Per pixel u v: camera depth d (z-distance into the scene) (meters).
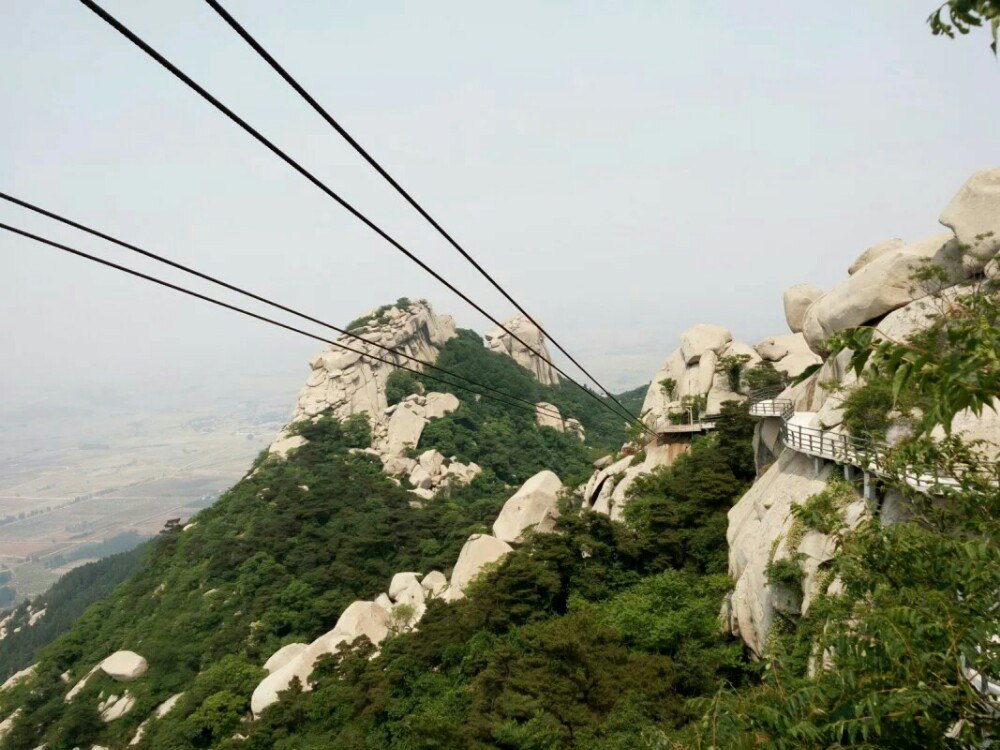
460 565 63.44
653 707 27.69
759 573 30.12
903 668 5.46
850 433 27.50
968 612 5.99
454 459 123.44
